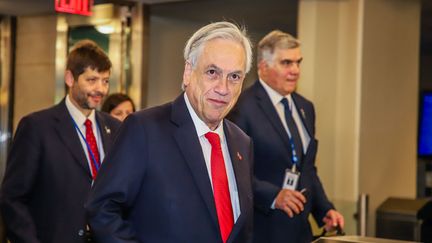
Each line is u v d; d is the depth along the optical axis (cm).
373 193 488
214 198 179
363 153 471
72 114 280
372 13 476
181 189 175
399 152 518
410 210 481
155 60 596
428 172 612
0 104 659
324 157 470
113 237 170
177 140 178
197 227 174
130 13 558
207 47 169
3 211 264
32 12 626
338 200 473
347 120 471
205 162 180
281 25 677
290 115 301
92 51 275
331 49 475
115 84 551
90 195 178
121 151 176
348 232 467
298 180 294
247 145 200
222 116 177
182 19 632
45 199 268
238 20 646
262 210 281
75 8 412
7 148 654
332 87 475
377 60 484
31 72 645
